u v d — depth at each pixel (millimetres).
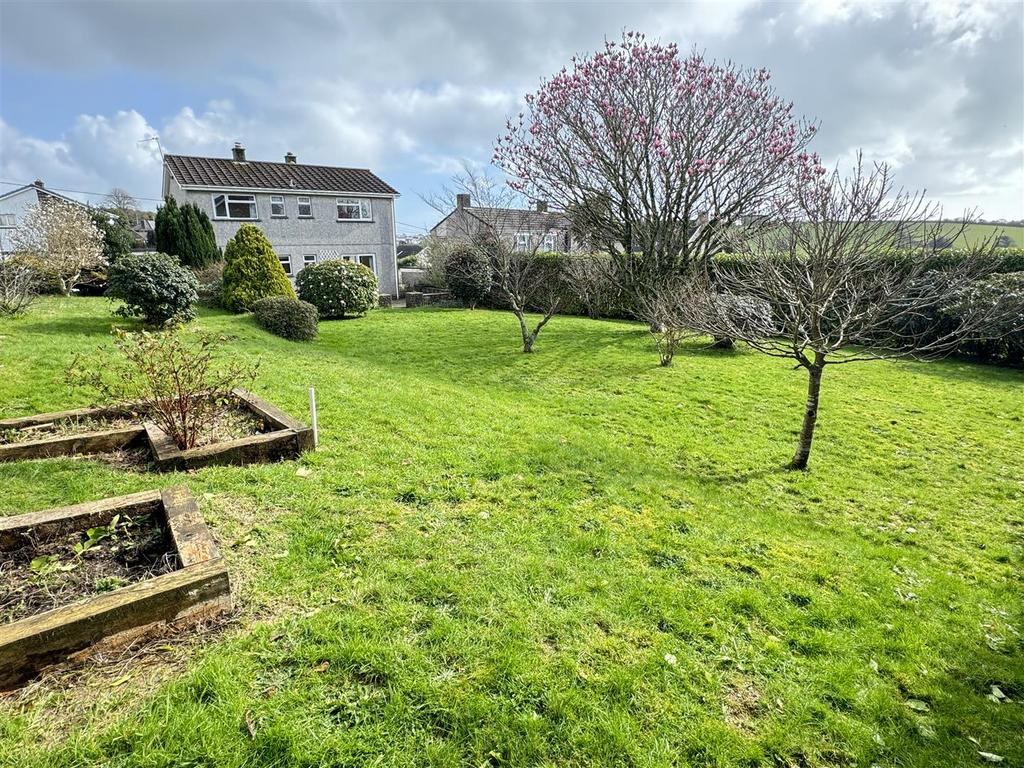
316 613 2527
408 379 8477
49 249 16203
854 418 7402
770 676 2520
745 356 11547
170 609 2268
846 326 5445
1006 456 6113
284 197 22531
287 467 4219
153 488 3570
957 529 4480
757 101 13336
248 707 1952
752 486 5184
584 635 2621
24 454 3893
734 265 13477
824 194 5414
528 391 8461
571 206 15430
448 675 2242
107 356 7242
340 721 1960
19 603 2309
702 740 2096
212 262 19188
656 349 12039
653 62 13695
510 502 4121
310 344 12305
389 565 3016
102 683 2000
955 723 2373
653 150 14016
